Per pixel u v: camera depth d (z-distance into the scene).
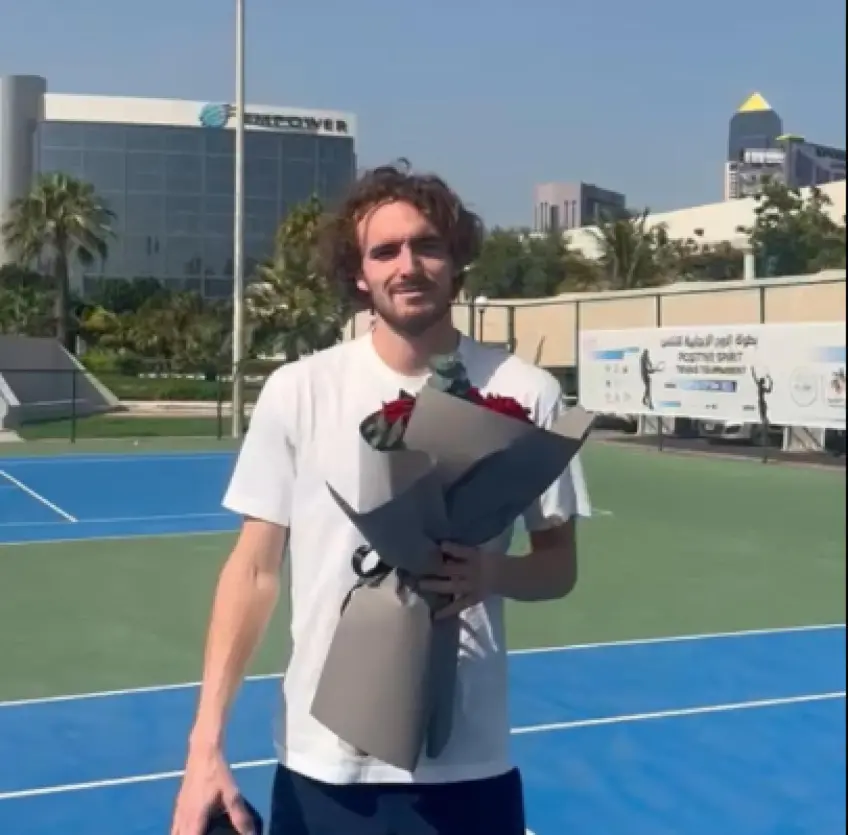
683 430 27.84
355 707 2.25
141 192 104.19
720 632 8.66
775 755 5.85
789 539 13.33
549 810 5.15
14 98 106.19
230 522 14.80
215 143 104.81
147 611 9.50
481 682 2.38
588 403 26.45
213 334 58.81
